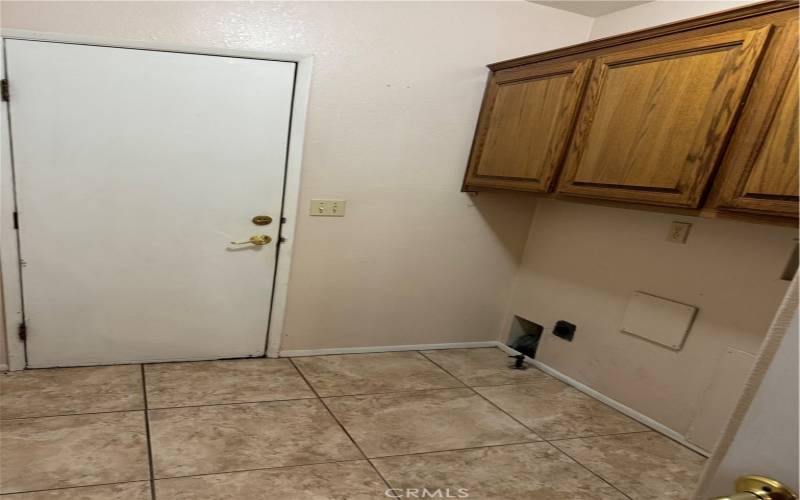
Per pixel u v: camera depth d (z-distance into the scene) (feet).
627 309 8.33
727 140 5.42
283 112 7.56
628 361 8.33
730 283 6.99
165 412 6.59
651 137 6.16
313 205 8.31
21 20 5.98
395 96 8.29
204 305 8.04
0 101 6.14
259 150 7.59
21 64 6.12
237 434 6.29
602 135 6.81
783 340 1.44
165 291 7.71
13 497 4.78
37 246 6.81
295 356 9.05
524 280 10.48
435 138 8.85
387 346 9.87
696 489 1.74
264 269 8.27
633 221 8.32
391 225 9.05
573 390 9.11
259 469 5.65
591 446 7.13
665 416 7.74
